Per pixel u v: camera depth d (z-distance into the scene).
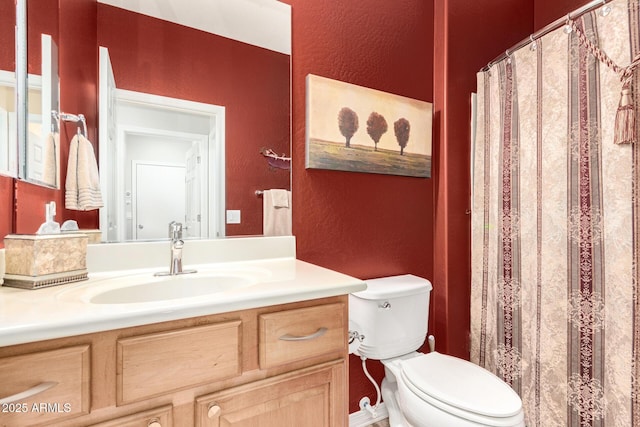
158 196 1.12
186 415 0.63
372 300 1.30
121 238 1.06
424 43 1.71
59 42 0.98
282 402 0.74
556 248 1.25
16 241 0.77
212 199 1.20
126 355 0.58
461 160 1.71
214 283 1.00
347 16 1.48
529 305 1.36
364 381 1.49
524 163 1.38
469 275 1.72
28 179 0.83
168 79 1.13
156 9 1.12
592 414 1.13
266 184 1.29
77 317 0.54
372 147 1.48
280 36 1.31
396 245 1.61
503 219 1.48
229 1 1.23
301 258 1.36
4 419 0.50
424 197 1.71
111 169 1.05
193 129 1.17
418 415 1.05
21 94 0.82
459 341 1.68
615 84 1.07
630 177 1.03
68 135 0.99
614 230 1.07
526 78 1.37
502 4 1.86
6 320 0.52
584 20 1.15
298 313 0.76
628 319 1.04
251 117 1.26
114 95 1.06
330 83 1.38
